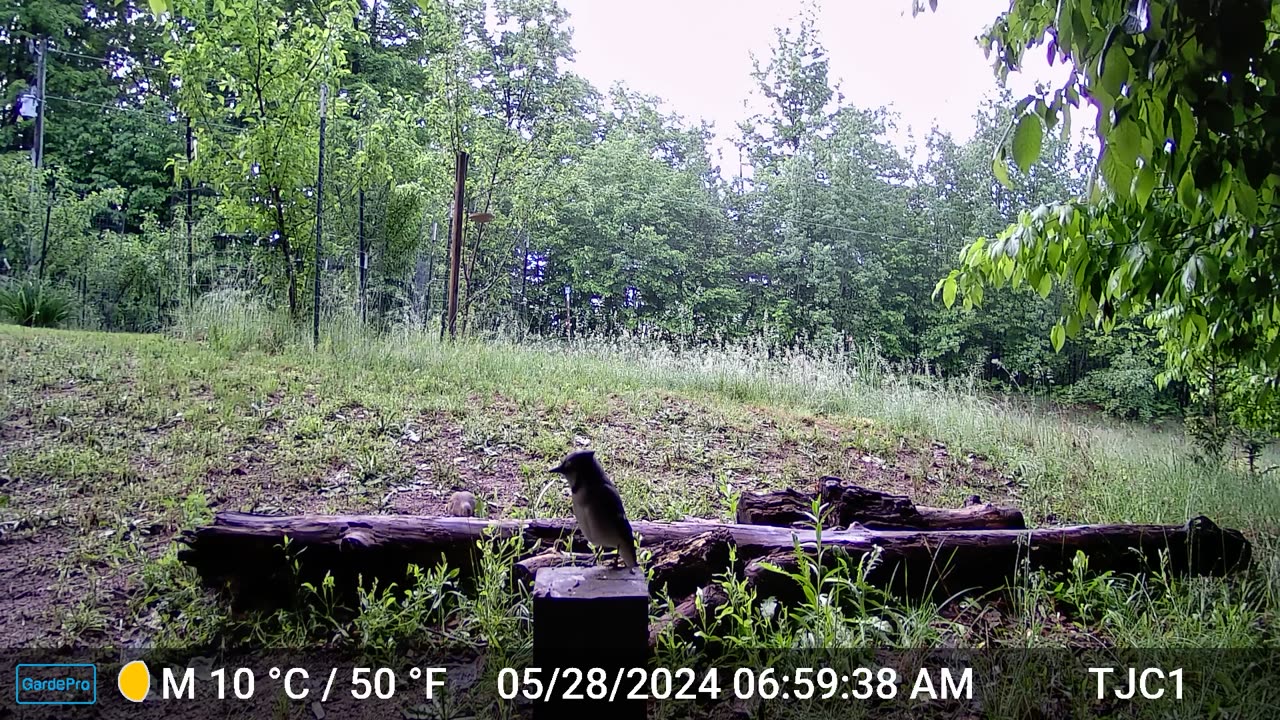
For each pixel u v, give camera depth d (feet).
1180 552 12.60
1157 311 18.92
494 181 46.03
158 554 12.28
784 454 21.86
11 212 41.93
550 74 52.80
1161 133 7.61
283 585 10.63
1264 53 6.68
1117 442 27.78
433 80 46.32
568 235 62.28
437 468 16.97
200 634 10.12
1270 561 13.03
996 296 61.98
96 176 60.08
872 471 21.21
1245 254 11.84
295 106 33.24
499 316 41.70
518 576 10.65
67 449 15.84
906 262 65.10
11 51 65.05
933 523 13.44
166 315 35.86
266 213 33.99
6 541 12.39
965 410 28.71
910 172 70.33
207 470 15.71
